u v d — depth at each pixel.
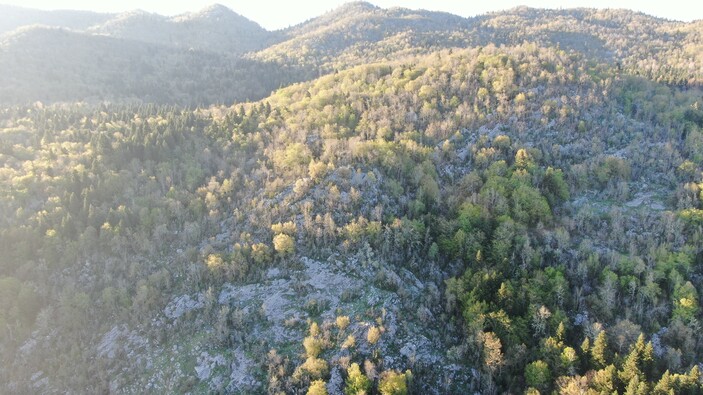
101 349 114.31
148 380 106.19
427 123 174.75
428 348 104.56
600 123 177.38
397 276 116.75
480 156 154.62
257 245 124.75
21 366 112.31
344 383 97.69
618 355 96.44
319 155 159.00
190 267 126.12
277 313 113.25
